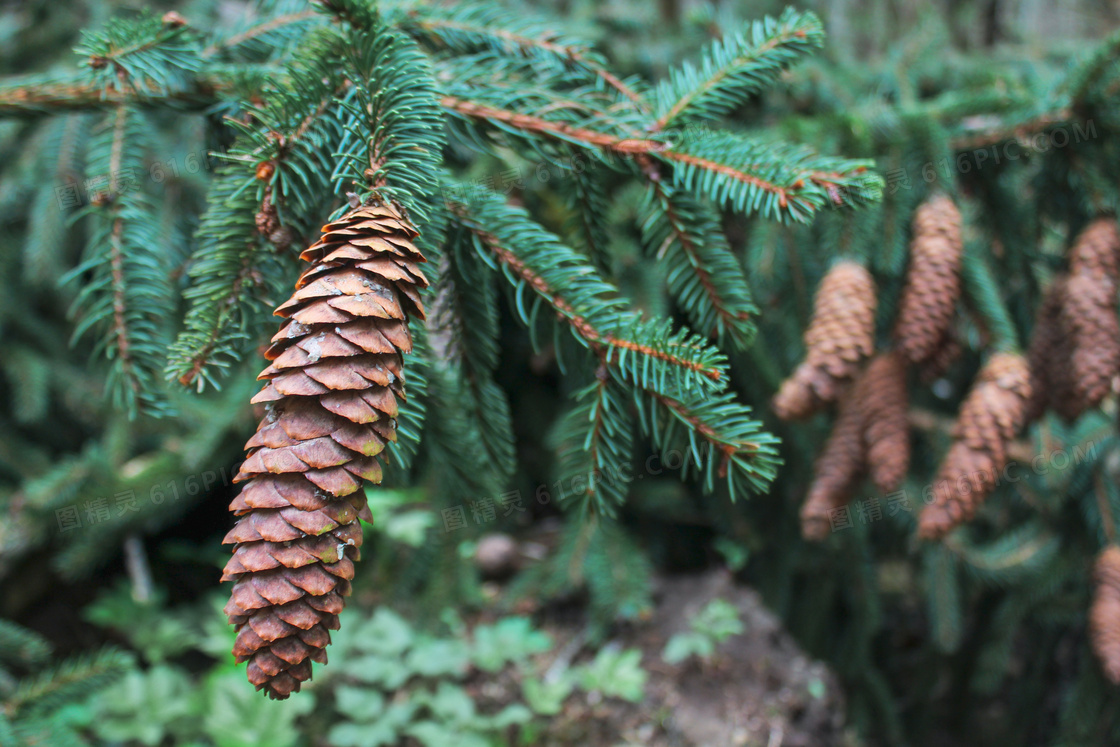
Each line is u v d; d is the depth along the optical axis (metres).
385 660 1.09
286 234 0.72
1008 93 0.94
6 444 1.24
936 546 1.15
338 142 0.72
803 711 1.11
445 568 1.16
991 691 1.18
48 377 1.26
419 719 1.08
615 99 0.79
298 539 0.63
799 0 1.33
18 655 0.92
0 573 1.20
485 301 0.75
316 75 0.71
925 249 0.88
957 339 0.90
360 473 0.65
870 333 0.84
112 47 0.73
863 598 1.21
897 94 1.09
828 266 0.90
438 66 0.77
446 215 0.72
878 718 1.21
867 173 0.73
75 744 0.84
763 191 0.73
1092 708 1.06
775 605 1.24
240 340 0.72
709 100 0.77
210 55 0.79
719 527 1.25
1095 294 0.87
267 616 0.62
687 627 1.17
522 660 1.12
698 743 1.06
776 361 1.15
